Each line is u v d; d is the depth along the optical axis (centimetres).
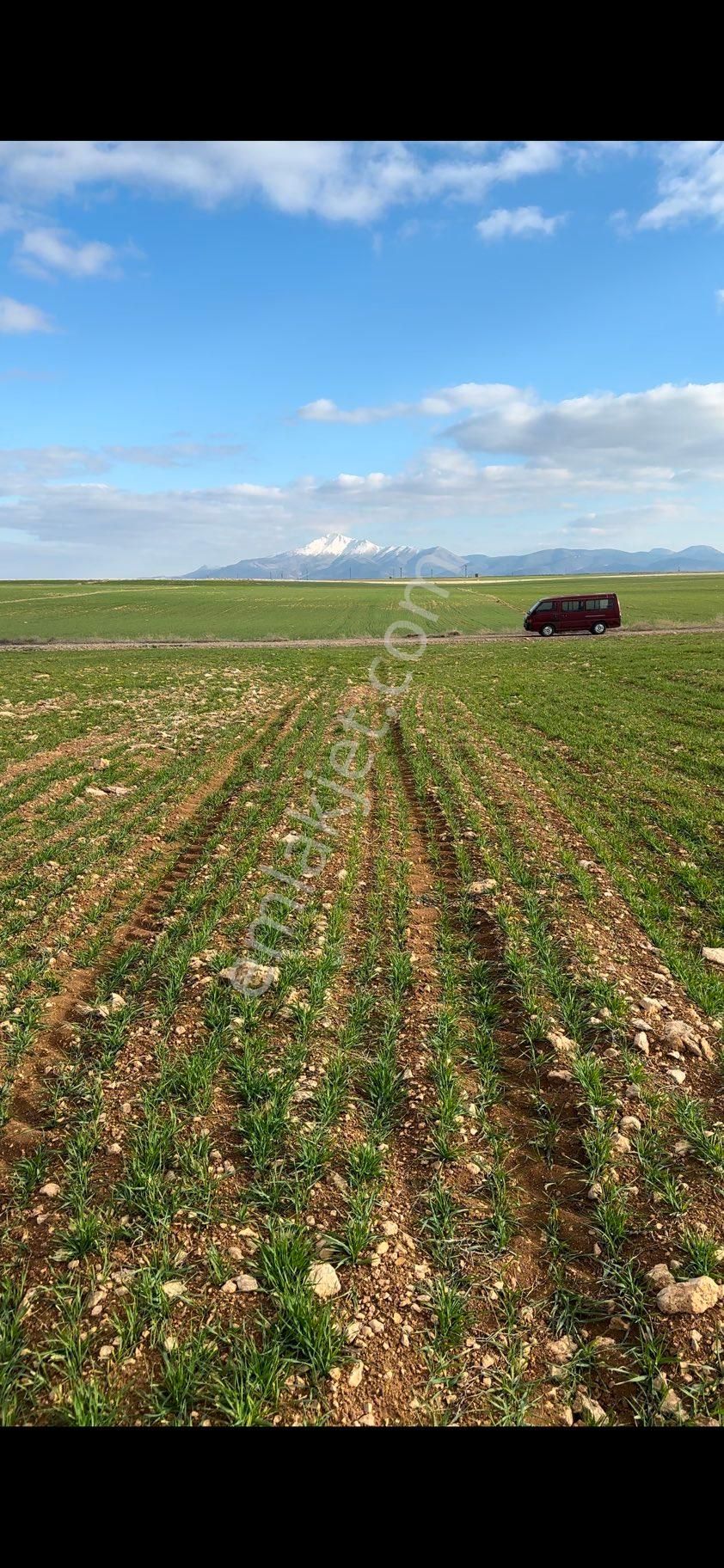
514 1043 717
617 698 2591
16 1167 560
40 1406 401
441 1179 552
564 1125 608
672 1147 572
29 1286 470
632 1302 454
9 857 1166
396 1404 402
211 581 17875
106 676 3531
